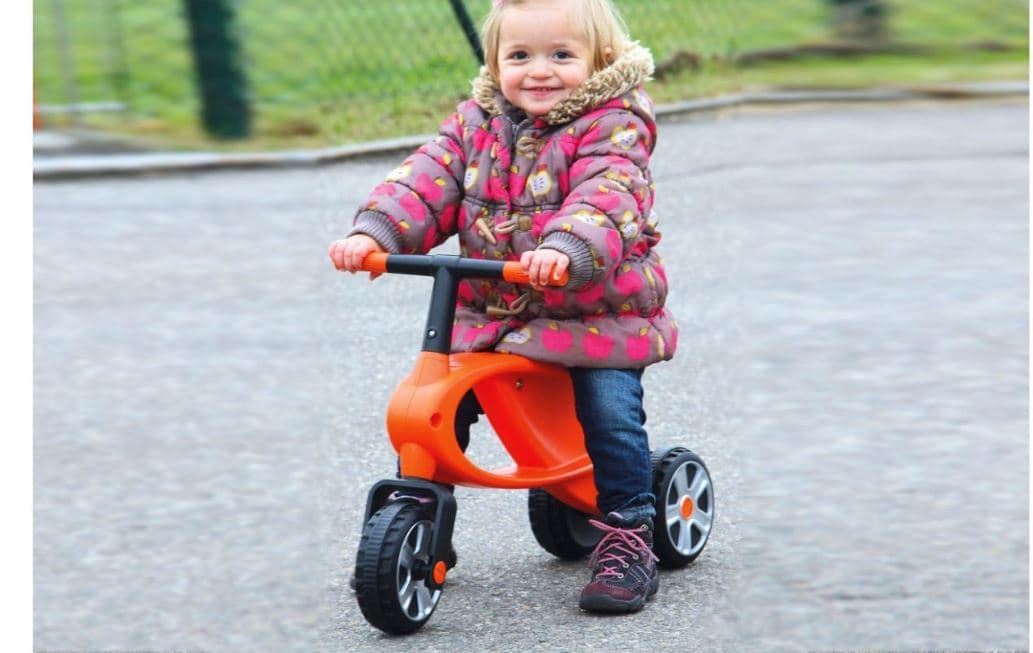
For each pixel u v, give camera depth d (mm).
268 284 6277
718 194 7875
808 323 5598
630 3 9484
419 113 7965
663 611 3127
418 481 2955
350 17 8680
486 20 3207
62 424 4656
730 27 10391
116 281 6387
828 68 12641
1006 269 6543
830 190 8211
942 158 9297
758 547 3551
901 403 4770
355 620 3141
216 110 9484
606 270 2973
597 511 3303
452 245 6234
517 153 3139
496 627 3041
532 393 3156
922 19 13539
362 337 5449
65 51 10055
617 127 3086
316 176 8086
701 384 4891
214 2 9531
